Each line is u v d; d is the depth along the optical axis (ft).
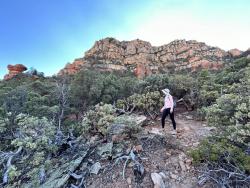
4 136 36.01
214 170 17.48
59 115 44.21
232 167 18.12
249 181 16.79
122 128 28.25
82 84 49.93
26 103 45.42
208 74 52.90
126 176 20.86
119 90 51.13
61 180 22.48
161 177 19.49
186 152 22.00
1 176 25.82
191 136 26.73
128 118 30.25
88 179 21.94
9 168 24.88
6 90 57.21
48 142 30.30
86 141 31.32
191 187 18.15
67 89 51.34
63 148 32.19
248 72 32.83
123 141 26.99
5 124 34.42
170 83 45.01
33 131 29.50
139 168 20.93
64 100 48.67
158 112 38.34
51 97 52.60
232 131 19.77
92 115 32.81
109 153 24.86
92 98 48.47
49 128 30.68
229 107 22.09
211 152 18.34
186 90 43.47
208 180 18.37
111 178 21.13
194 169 20.01
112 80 52.47
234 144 19.88
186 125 32.04
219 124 22.44
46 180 23.88
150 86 45.11
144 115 38.91
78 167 24.54
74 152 29.25
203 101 39.60
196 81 45.62
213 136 21.75
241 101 21.49
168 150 23.61
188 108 42.96
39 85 66.18
